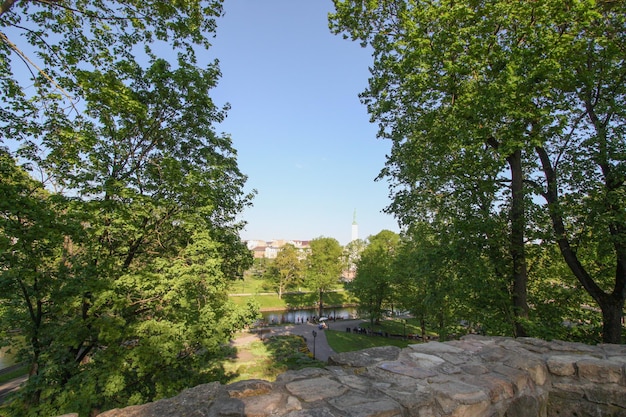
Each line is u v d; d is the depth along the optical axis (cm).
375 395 298
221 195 1257
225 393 297
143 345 873
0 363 2061
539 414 382
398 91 1070
